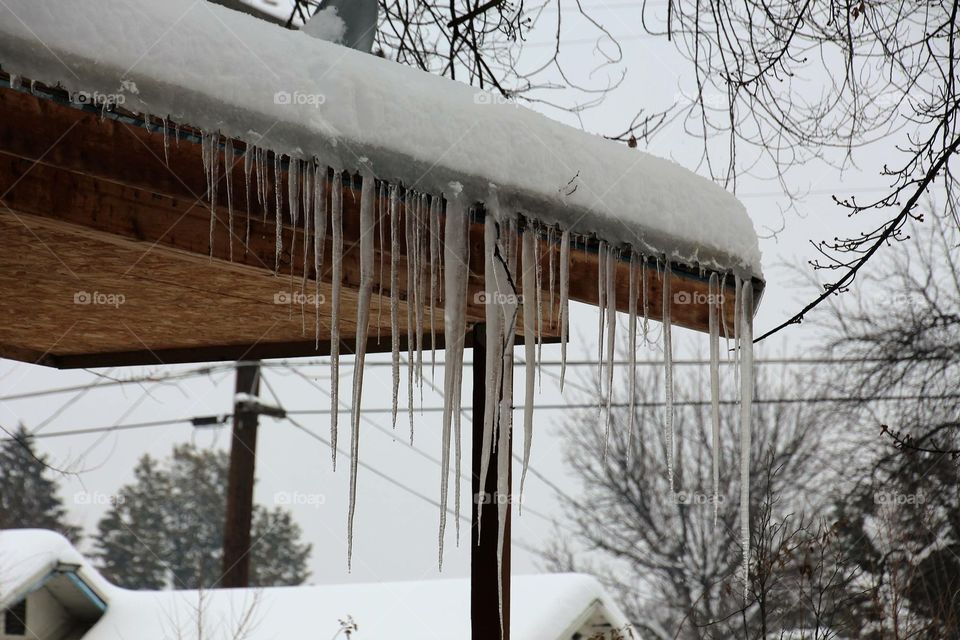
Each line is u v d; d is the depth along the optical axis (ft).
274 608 44.52
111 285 15.65
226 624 42.57
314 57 11.45
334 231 11.34
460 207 12.32
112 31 9.86
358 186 11.82
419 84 12.35
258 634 42.29
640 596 67.92
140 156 10.36
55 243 13.21
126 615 46.73
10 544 47.26
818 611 27.81
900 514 34.47
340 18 16.33
